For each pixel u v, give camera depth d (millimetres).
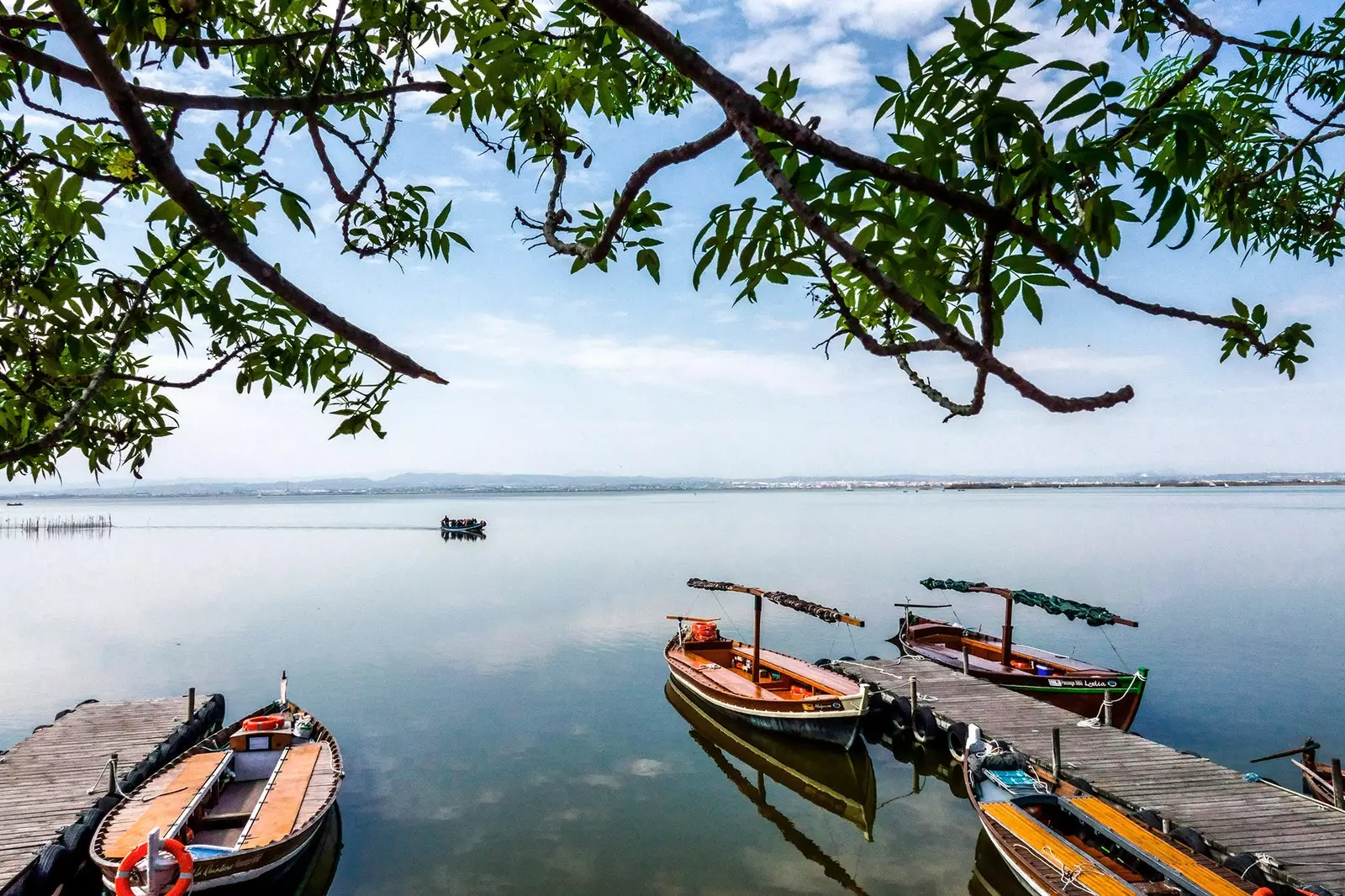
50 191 2314
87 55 1538
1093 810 13469
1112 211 1509
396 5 3371
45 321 2566
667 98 4645
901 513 146000
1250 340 2238
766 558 63156
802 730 20125
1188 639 32500
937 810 17203
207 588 50781
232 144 2258
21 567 66250
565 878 13891
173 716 20328
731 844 15305
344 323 1929
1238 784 15172
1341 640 31891
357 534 103375
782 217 1787
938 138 1554
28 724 22688
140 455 2992
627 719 23031
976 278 1744
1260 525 102062
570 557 67500
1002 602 41844
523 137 3391
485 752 20188
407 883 13695
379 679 27312
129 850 12062
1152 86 3553
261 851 12031
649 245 2941
